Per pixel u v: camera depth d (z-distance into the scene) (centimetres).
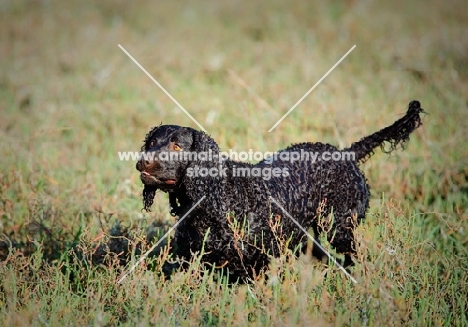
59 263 1208
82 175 1708
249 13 3594
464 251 1312
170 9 3722
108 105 2238
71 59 2800
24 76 2586
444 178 1620
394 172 1642
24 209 1477
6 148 1745
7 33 3238
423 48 2745
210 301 1095
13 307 1081
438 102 2092
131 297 1112
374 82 2361
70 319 1069
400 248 1179
